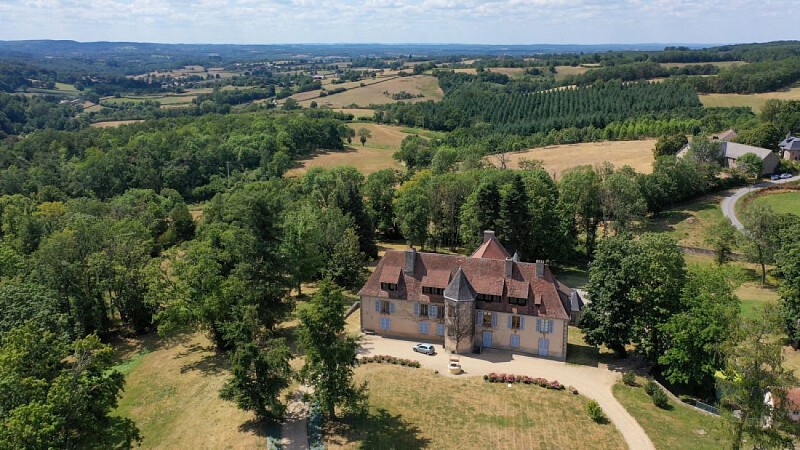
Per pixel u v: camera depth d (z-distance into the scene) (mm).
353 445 57406
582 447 57312
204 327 77938
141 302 85312
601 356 77188
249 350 58281
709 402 68688
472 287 78375
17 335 50188
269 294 81250
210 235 90938
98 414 49750
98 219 114500
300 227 94812
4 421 43156
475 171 145625
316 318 58000
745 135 187000
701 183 149625
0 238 117125
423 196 122625
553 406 64688
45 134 193500
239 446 57250
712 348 61969
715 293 70312
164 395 67562
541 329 76312
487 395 67000
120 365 76125
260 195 85250
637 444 57750
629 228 124125
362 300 83875
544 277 77375
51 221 114312
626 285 72562
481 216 109688
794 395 60406
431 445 57531
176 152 181875
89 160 165125
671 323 67688
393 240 140250
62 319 69125
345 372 60219
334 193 124188
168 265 86438
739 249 108625
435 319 81000
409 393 67250
